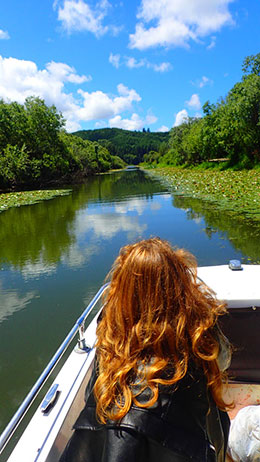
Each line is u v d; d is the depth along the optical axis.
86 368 1.72
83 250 7.46
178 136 51.91
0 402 2.97
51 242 8.53
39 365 3.44
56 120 37.97
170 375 0.79
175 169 47.62
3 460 2.06
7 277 6.02
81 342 1.89
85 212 13.41
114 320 0.92
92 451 0.80
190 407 0.78
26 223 11.93
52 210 15.05
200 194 15.48
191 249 6.75
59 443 1.32
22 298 5.04
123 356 0.83
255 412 1.46
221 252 6.41
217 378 0.86
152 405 0.74
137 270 0.89
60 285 5.45
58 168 38.09
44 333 4.02
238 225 8.43
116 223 10.40
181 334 0.83
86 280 5.58
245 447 1.44
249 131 26.05
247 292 1.88
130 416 0.73
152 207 13.18
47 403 1.45
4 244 8.71
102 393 0.81
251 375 1.86
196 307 0.90
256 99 24.59
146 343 0.82
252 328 1.83
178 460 0.71
